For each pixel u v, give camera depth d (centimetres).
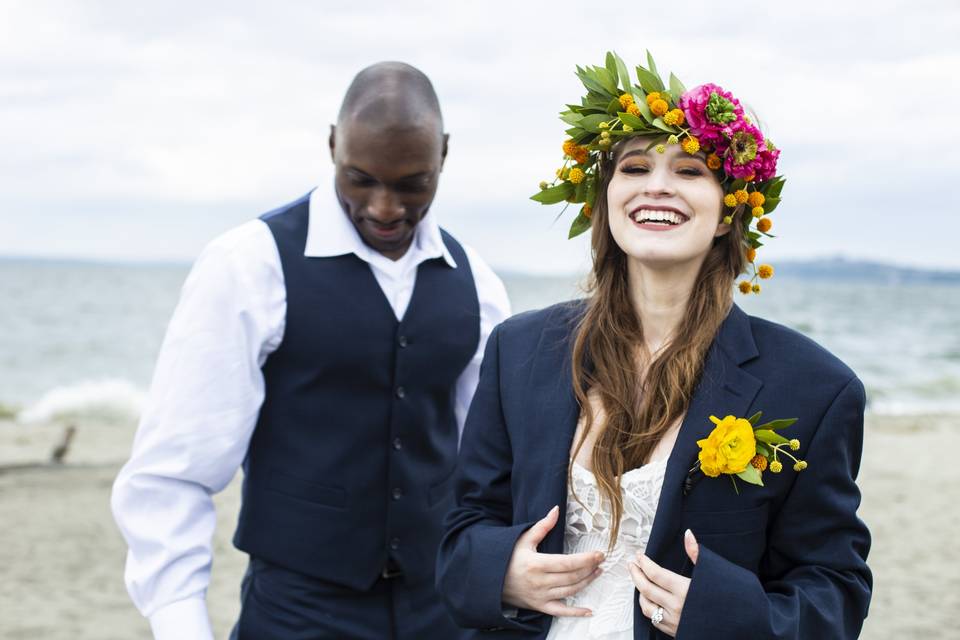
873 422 1636
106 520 834
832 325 5191
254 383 260
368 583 267
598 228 224
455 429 291
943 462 1195
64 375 3098
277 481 266
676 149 208
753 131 207
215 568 708
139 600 245
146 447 248
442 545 225
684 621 190
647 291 218
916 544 807
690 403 208
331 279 266
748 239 222
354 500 266
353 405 267
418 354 273
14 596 643
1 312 5094
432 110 254
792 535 204
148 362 3391
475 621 209
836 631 196
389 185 251
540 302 6712
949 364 3434
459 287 284
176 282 9531
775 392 205
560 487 211
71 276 10219
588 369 219
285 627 265
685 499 202
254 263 260
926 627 614
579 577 203
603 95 218
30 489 943
